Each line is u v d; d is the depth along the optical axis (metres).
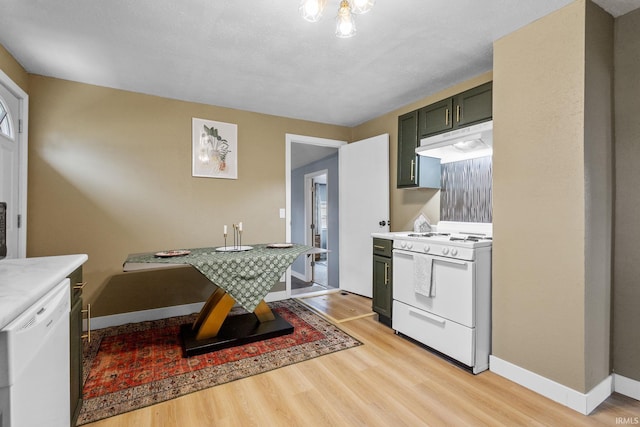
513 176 1.96
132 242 3.00
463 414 1.64
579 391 1.65
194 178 3.29
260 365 2.15
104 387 1.87
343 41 2.11
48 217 2.66
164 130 3.14
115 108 2.92
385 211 3.63
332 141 4.19
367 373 2.05
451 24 1.91
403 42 2.12
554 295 1.75
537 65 1.84
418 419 1.61
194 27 1.94
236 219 3.52
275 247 2.96
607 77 1.79
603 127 1.76
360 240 3.95
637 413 1.65
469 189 2.82
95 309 2.85
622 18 1.82
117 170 2.93
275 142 3.77
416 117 3.01
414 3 1.71
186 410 1.67
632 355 1.79
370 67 2.51
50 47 2.17
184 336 2.51
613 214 1.84
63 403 1.19
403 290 2.59
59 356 1.15
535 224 1.84
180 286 3.21
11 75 2.27
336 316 3.18
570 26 1.69
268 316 2.87
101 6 1.73
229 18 1.84
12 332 0.80
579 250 1.65
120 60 2.37
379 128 3.85
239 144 3.54
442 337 2.23
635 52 1.77
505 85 2.02
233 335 2.52
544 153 1.80
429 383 1.94
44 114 2.63
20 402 0.84
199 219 3.31
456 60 2.39
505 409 1.68
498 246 2.05
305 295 3.95
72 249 2.76
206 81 2.77
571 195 1.68
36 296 0.95
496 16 1.82
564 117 1.71
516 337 1.94
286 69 2.54
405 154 3.15
